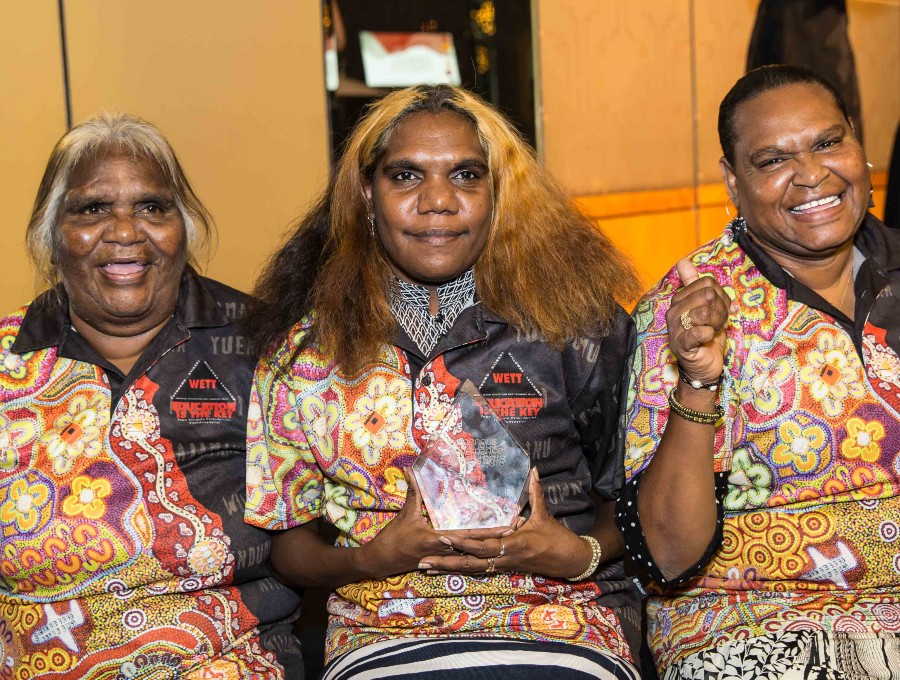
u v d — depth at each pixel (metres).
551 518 2.01
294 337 2.20
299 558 2.20
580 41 5.23
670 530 2.01
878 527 2.04
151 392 2.18
